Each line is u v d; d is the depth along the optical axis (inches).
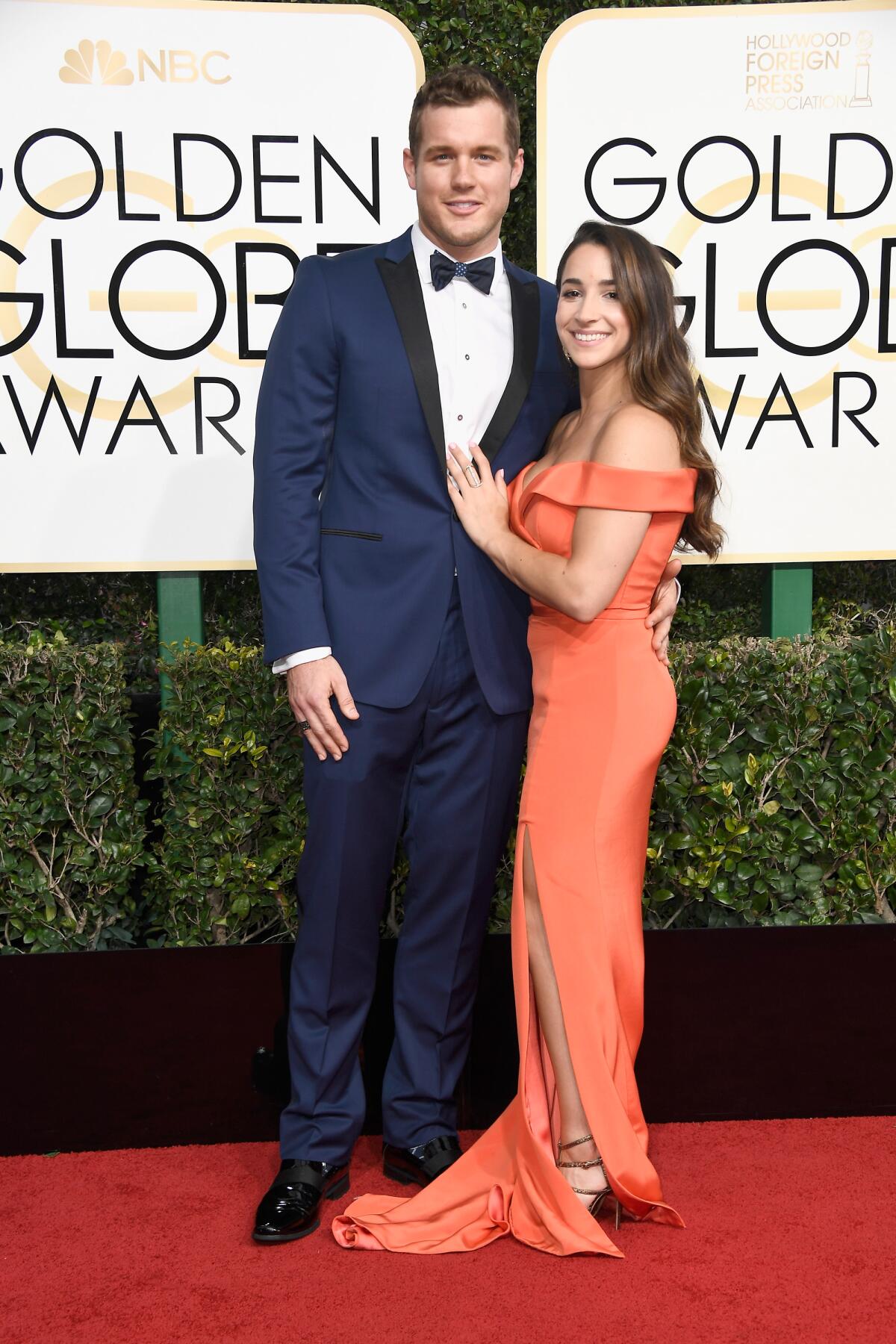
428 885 92.9
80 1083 102.4
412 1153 94.4
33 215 110.0
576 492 85.0
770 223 114.6
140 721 121.2
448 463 87.9
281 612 86.7
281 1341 74.2
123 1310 77.7
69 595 131.0
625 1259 83.0
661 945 105.0
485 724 90.8
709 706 106.5
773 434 116.6
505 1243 86.0
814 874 108.3
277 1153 101.2
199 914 107.5
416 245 90.4
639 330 85.0
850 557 118.2
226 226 111.9
